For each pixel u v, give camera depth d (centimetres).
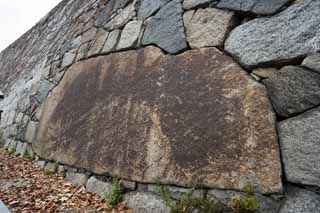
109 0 429
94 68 387
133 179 260
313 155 167
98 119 334
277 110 191
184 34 272
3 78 956
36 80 598
